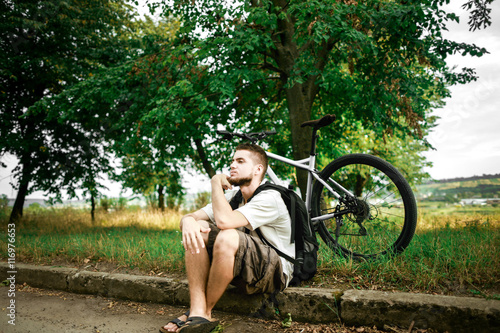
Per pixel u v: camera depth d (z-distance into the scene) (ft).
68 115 27.63
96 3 38.78
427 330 6.35
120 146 28.78
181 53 23.63
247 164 7.69
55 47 39.29
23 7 35.63
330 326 7.04
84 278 10.26
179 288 8.77
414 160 42.04
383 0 20.08
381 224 9.30
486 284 7.11
